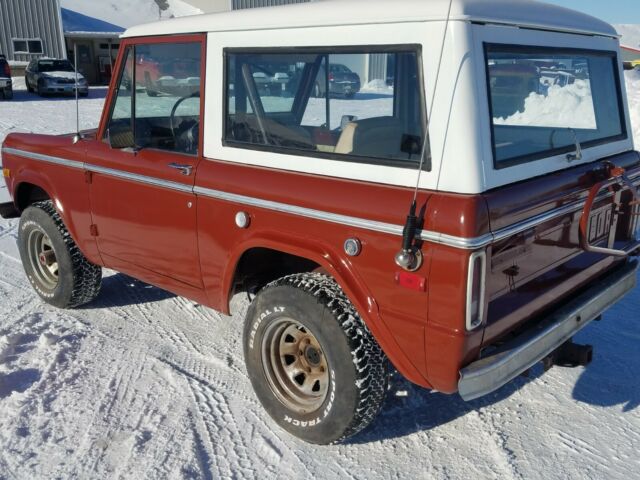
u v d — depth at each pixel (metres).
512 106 2.80
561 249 3.12
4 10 28.66
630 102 11.95
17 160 4.88
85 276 4.66
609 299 3.49
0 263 5.93
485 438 3.33
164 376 3.90
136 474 3.01
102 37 29.94
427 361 2.73
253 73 3.24
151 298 5.09
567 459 3.15
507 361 2.72
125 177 3.92
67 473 3.01
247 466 3.10
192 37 3.51
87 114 18.39
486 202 2.51
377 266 2.78
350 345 2.92
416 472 3.07
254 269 3.59
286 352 3.33
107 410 3.53
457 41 2.53
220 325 4.61
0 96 22.72
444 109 2.56
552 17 3.12
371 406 3.00
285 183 3.08
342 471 3.08
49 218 4.61
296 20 3.04
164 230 3.79
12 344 4.21
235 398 3.68
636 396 3.69
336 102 2.92
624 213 3.70
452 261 2.52
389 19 2.70
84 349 4.23
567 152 3.17
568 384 3.83
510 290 2.82
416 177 2.67
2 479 2.97
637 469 3.08
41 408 3.53
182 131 3.66
